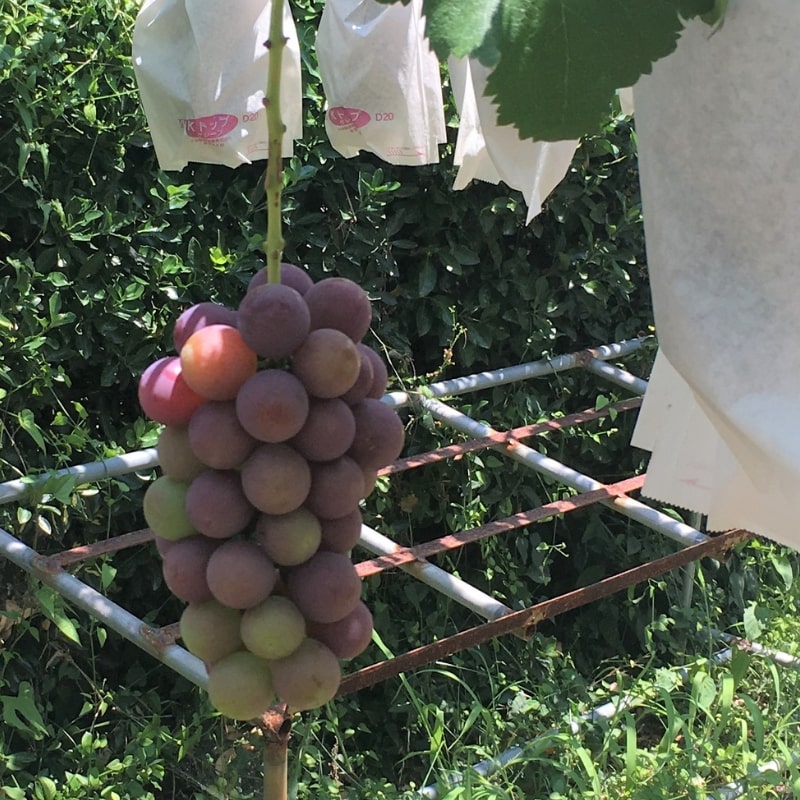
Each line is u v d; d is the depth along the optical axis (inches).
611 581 75.1
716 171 32.5
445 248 109.0
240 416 30.3
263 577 31.8
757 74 30.8
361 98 71.1
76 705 92.4
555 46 26.6
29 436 88.1
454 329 112.0
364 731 99.2
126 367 92.2
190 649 34.0
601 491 88.0
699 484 50.3
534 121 27.2
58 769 86.4
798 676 98.0
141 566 95.3
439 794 79.9
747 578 122.0
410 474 109.6
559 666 106.3
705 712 89.3
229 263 93.9
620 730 89.0
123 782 82.9
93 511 89.2
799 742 89.5
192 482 33.0
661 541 116.2
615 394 114.0
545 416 114.7
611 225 117.6
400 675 91.7
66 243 86.6
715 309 33.4
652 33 26.8
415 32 69.7
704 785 81.7
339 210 102.0
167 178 90.9
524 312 115.4
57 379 86.3
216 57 68.3
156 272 91.0
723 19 28.9
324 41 71.2
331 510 32.7
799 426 32.6
